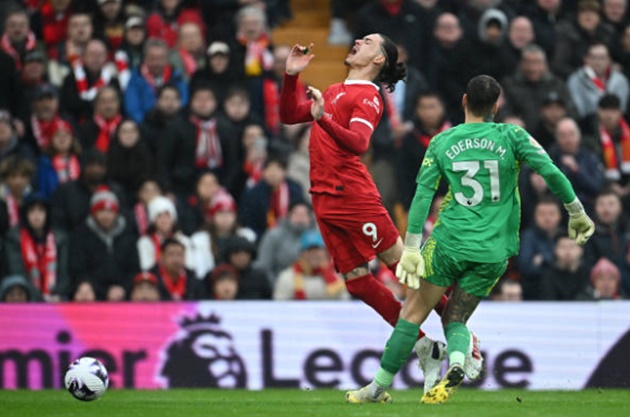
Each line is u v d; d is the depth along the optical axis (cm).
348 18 5031
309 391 3077
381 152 4138
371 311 3275
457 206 2158
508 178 2147
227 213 3828
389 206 4088
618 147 4291
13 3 4594
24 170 3884
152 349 3284
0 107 4238
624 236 3941
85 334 3303
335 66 4978
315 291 3712
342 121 2292
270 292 3716
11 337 3309
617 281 3756
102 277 3731
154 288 3584
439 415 1930
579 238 2189
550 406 2197
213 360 3275
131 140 4016
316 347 3262
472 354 2261
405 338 2211
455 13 4669
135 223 3819
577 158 4097
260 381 3256
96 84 4297
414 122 4169
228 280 3616
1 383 3294
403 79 2414
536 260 3759
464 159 2136
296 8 5219
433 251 2170
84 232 3747
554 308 3256
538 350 3247
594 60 4447
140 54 4397
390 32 4484
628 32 4691
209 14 4703
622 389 3189
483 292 2178
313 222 4006
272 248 3834
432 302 2197
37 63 4266
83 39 4391
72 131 4172
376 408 2089
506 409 2083
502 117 4225
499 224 2144
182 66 4466
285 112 2355
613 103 4269
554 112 4216
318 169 2345
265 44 4506
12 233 3741
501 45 4406
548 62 4575
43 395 2820
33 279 3731
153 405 2261
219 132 4125
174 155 4097
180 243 3662
